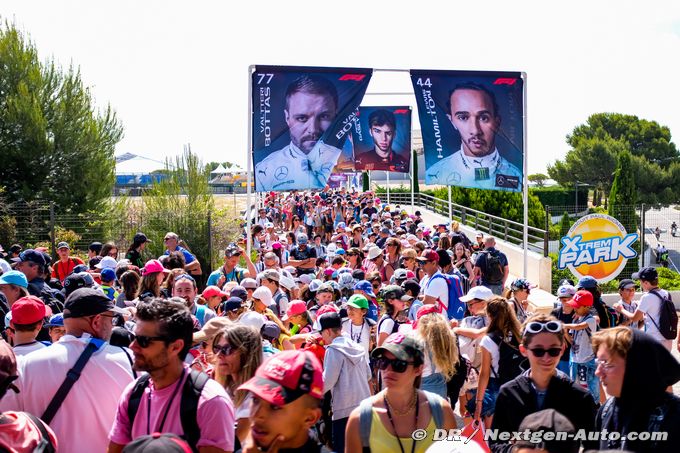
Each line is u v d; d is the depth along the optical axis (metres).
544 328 4.02
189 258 11.42
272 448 2.79
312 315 8.67
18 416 3.31
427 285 8.51
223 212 22.67
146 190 22.83
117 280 9.94
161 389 3.43
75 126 24.23
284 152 12.70
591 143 48.84
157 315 3.36
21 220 20.94
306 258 15.29
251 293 8.49
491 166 13.56
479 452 3.31
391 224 18.66
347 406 5.51
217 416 3.34
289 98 12.66
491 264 12.32
